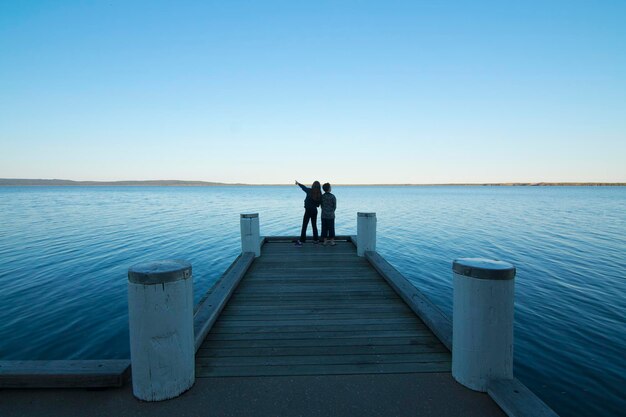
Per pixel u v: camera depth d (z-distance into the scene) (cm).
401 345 359
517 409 228
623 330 745
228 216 3522
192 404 253
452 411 246
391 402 257
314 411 246
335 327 409
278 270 682
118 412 242
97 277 1166
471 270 267
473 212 4069
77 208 4669
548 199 7831
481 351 266
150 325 249
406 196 9825
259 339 375
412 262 1441
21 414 238
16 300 941
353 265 720
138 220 3078
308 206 926
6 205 5266
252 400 258
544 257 1508
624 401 508
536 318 810
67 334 741
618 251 1639
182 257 1530
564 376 572
